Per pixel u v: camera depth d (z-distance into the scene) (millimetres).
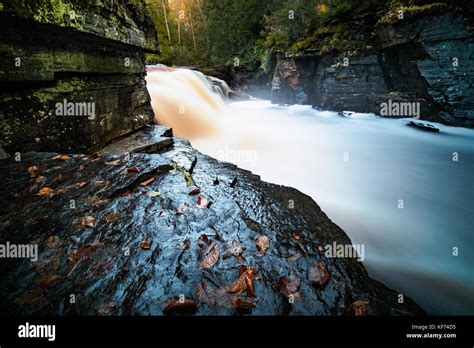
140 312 1711
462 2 10461
